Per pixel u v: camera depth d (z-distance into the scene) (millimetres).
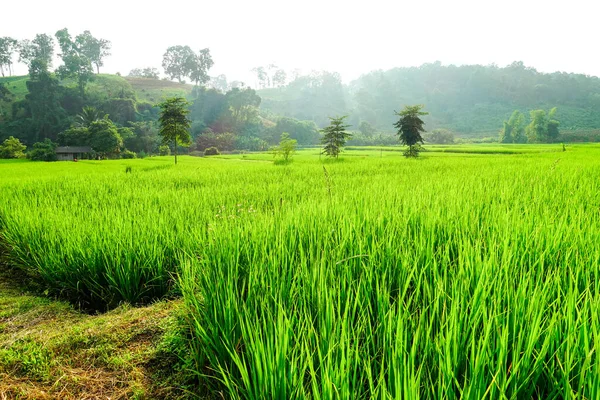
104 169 33781
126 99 136750
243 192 9492
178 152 122250
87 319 3934
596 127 195000
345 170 19438
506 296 2322
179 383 2643
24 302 4426
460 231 3916
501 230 3795
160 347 3021
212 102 154750
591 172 11664
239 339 2439
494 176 11539
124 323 3488
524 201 5852
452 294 2352
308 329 2146
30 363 2848
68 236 5199
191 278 3277
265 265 3160
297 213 4699
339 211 4969
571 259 2938
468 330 1941
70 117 123188
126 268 4473
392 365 1751
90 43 162000
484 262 2646
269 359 1904
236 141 137750
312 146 146625
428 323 2189
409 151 43188
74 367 2854
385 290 2432
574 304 2039
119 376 2738
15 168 36406
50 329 3600
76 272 4723
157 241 4938
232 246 3676
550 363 1863
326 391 1625
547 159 25859
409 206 5188
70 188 12359
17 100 130000
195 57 190125
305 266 2943
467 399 1547
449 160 28891
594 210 4695
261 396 1883
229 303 2580
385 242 3547
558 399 1793
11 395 2490
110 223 5719
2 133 113625
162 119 44750
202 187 11977
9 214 7594
